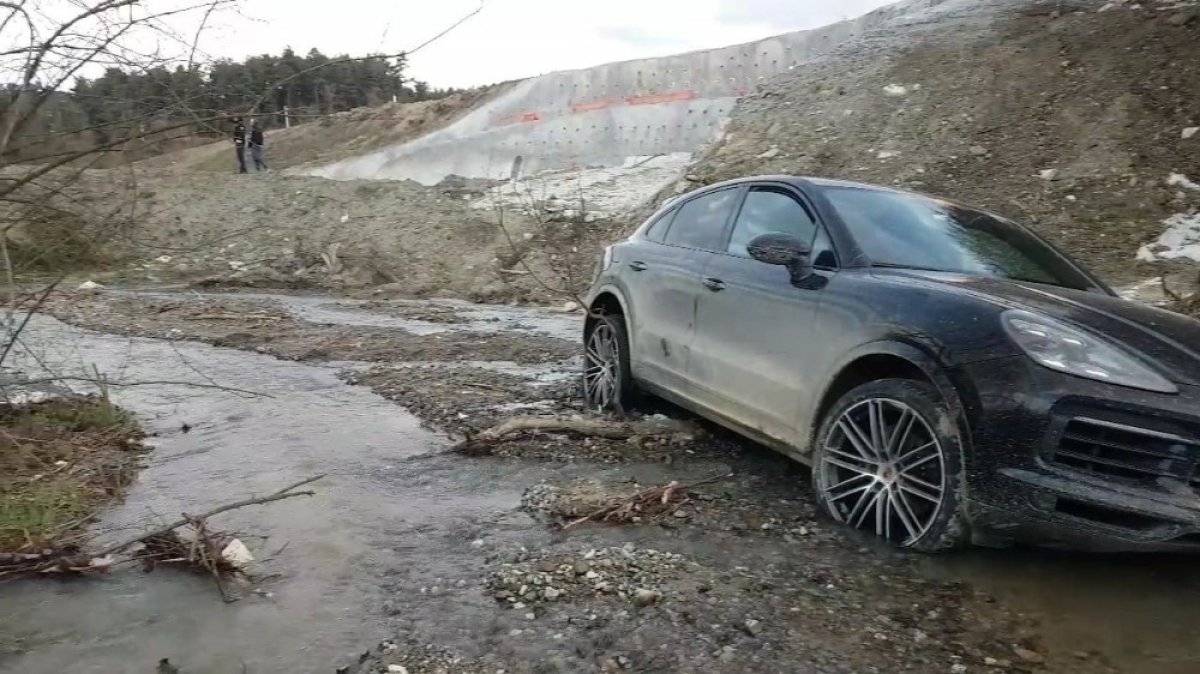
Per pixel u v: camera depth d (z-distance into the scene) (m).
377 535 3.89
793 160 17.73
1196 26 17.11
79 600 3.23
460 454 5.17
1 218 4.67
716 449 5.37
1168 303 10.21
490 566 3.56
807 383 4.27
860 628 3.10
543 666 2.81
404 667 2.79
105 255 5.59
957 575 3.53
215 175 21.38
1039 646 3.01
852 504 4.08
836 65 21.42
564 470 4.90
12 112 4.21
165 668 2.75
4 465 4.60
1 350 6.18
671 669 2.81
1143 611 3.26
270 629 3.03
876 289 4.05
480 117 32.75
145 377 7.33
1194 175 14.06
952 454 3.54
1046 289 4.12
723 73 27.38
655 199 18.72
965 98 17.81
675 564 3.60
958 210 5.08
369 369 7.99
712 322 5.04
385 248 18.09
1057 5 20.66
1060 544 3.35
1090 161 14.97
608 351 6.34
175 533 3.71
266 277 16.66
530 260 17.38
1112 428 3.21
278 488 4.49
